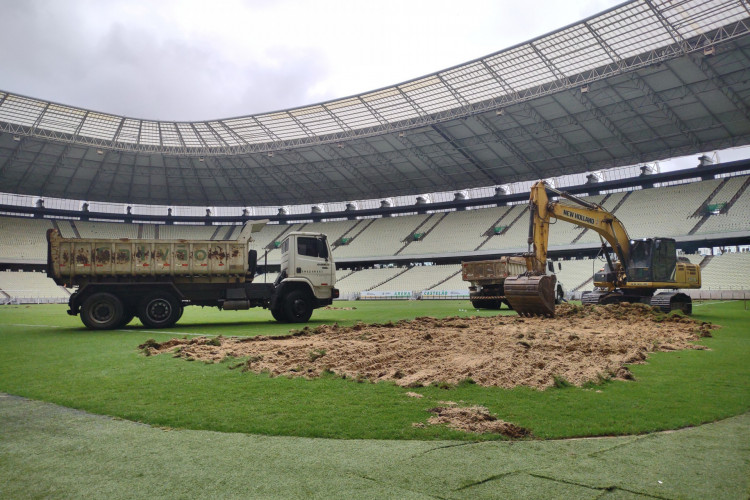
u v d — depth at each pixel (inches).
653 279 760.3
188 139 1927.9
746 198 1642.5
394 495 117.9
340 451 149.9
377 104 1626.5
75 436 165.5
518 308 645.9
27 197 2263.8
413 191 2237.9
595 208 781.9
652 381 253.3
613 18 1123.9
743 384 246.5
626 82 1336.1
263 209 2632.9
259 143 1958.7
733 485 123.8
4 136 1769.2
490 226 2129.7
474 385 240.5
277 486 124.0
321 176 2215.8
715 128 1464.1
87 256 575.8
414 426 173.9
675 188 1846.7
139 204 2384.4
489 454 146.8
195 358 324.8
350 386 239.3
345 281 2202.3
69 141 1808.6
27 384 248.7
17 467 137.9
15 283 1968.5
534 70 1358.3
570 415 187.6
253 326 607.2
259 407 200.8
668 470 134.0
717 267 1526.8
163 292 591.2
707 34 1127.0
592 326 520.1
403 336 413.1
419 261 2249.0
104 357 338.0
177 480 128.2
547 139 1679.4
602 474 131.2
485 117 1608.0
